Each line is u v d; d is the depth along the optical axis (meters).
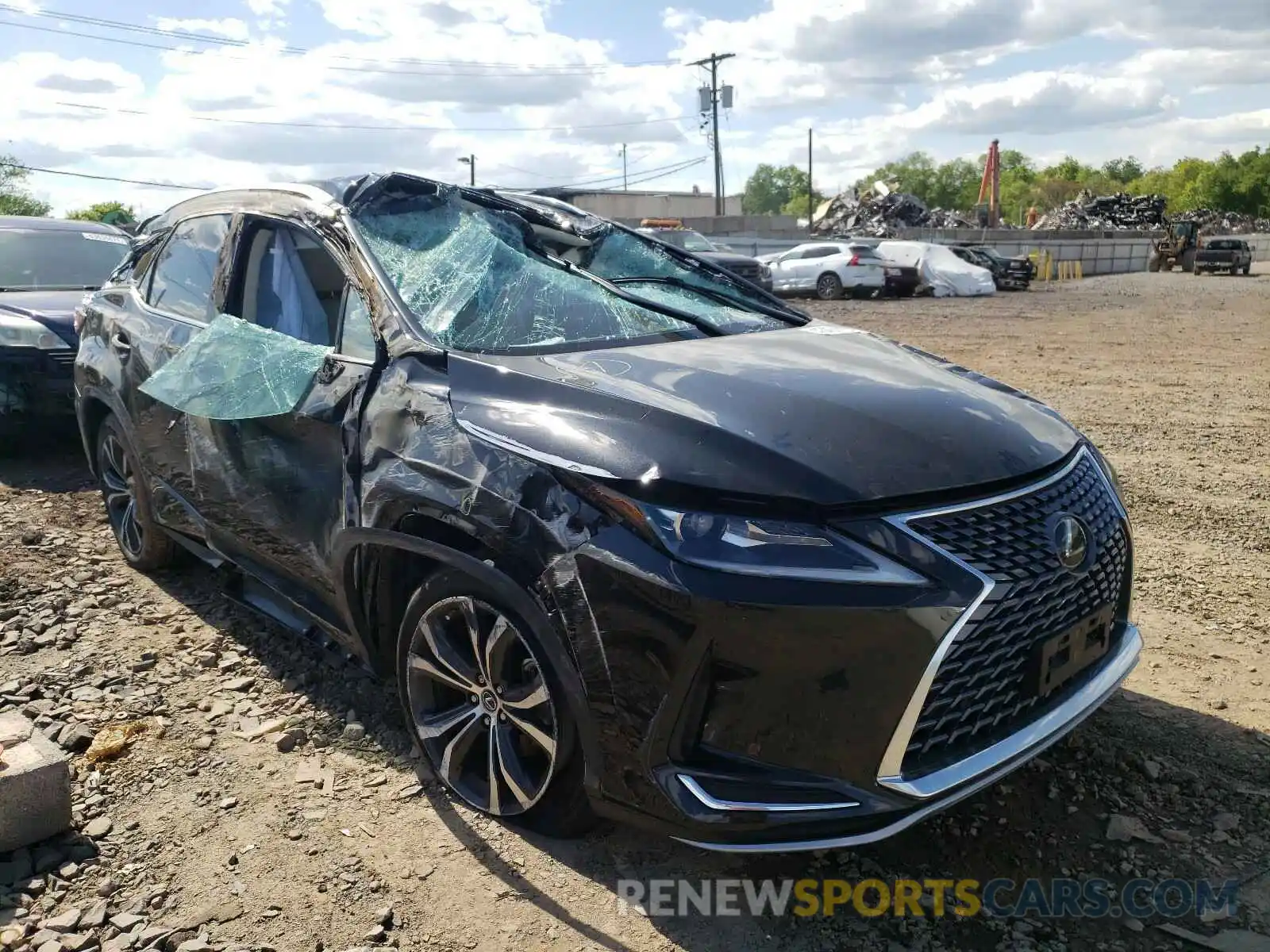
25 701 3.58
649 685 2.38
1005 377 11.46
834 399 2.79
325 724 3.47
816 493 2.36
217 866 2.74
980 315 20.80
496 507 2.62
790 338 3.56
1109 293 29.30
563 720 2.61
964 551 2.40
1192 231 45.47
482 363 2.93
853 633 2.26
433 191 3.80
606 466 2.49
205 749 3.32
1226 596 4.64
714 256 23.53
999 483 2.58
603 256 4.07
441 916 2.56
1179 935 2.51
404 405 2.95
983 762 2.43
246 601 3.97
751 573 2.29
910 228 52.56
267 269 3.79
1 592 4.52
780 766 2.33
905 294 27.75
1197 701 3.66
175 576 4.79
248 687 3.73
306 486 3.30
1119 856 2.81
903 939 2.50
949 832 2.91
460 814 2.97
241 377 3.52
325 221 3.53
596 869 2.74
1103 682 2.80
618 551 2.41
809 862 2.78
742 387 2.83
